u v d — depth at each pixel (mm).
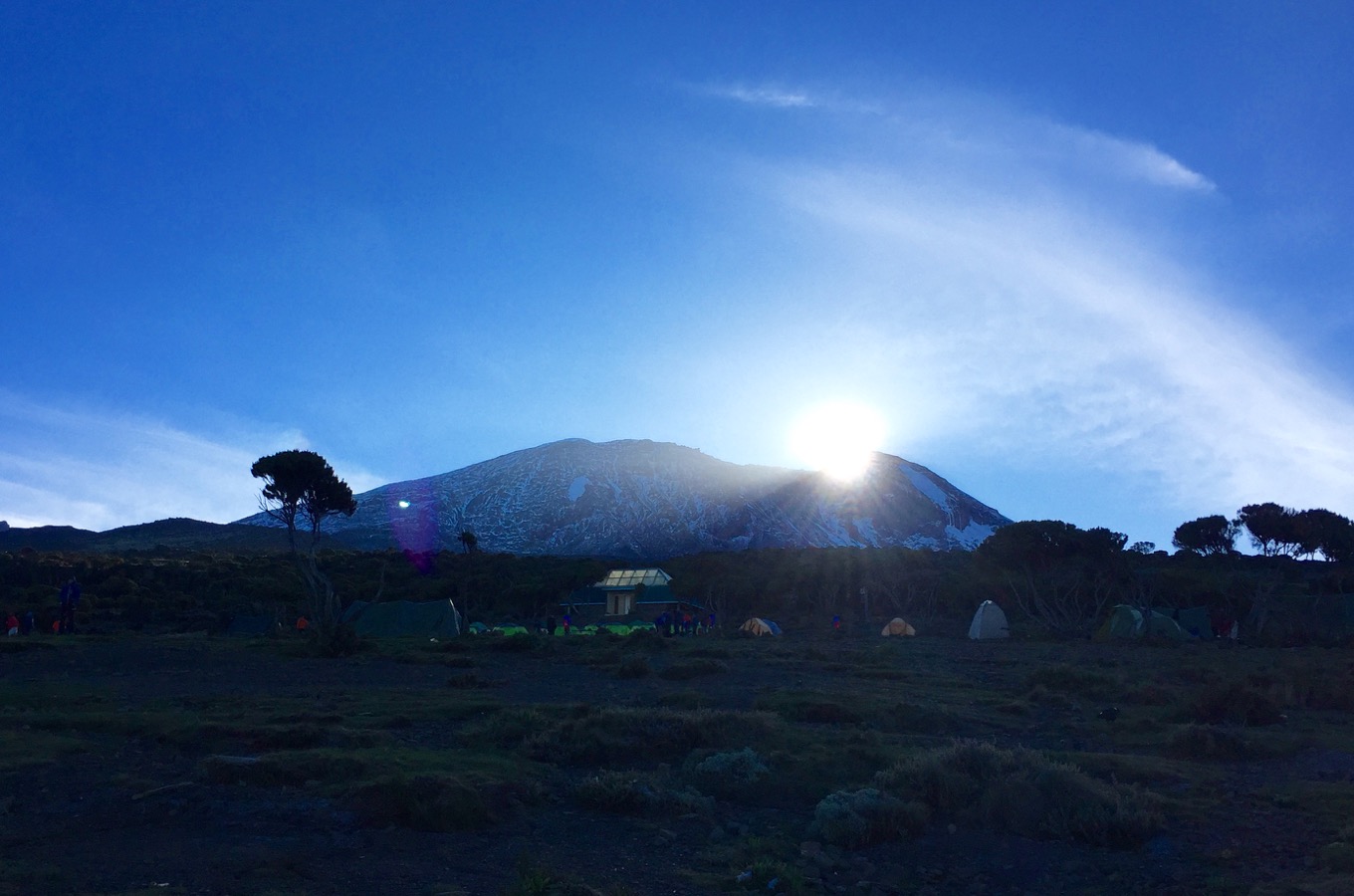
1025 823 9977
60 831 8359
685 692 19172
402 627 44344
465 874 7797
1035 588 57125
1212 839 9734
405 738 13484
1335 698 20125
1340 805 10930
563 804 10406
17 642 28812
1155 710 18812
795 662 28219
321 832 8625
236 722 13797
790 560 85938
